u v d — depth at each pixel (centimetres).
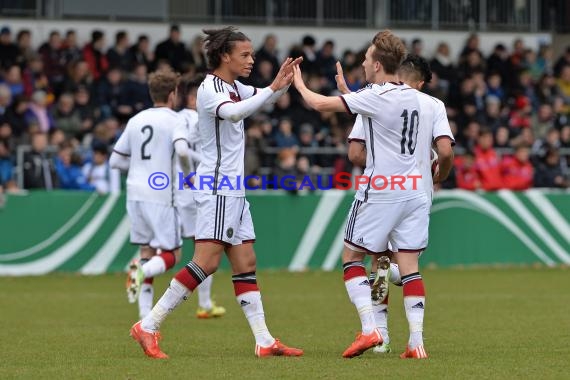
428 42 6600
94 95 5494
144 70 5503
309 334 2791
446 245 5006
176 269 4684
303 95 2241
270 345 2323
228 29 2284
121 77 5572
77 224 4588
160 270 2986
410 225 2255
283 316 3231
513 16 6762
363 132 2298
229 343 2603
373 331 2245
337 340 2661
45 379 2000
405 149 2239
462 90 6056
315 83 5691
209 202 2264
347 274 2281
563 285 4238
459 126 5984
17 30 5959
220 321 3119
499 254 5078
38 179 4797
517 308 3422
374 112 2217
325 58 5966
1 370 2119
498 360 2239
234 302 3675
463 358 2270
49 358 2312
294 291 4009
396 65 2256
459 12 6656
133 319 3158
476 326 2933
